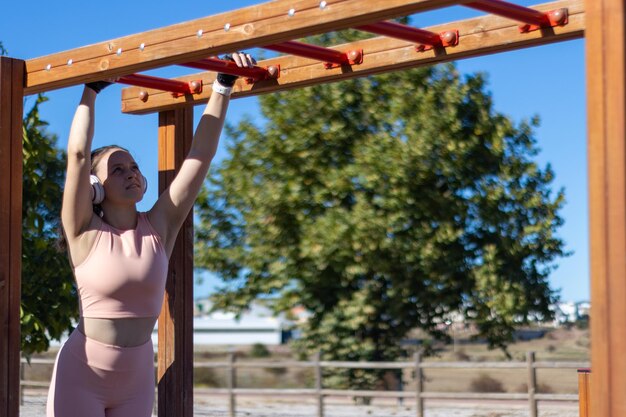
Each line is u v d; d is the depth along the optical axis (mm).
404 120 15156
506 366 11781
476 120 15281
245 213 15633
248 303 15680
